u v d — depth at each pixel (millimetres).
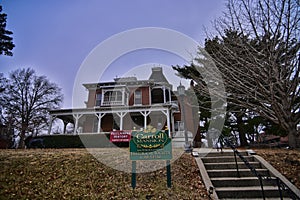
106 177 4926
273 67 6809
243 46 7336
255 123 12492
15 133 21734
